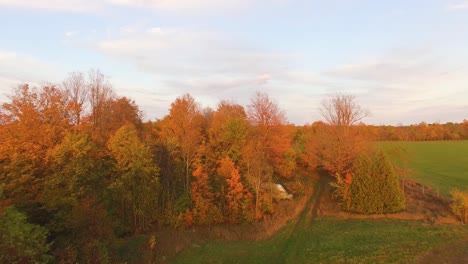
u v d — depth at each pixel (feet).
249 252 90.63
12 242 53.57
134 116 204.23
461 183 172.04
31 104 104.73
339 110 186.19
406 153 179.11
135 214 111.86
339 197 148.25
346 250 86.17
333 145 179.63
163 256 87.35
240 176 134.00
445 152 306.35
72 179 92.68
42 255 58.85
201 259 85.71
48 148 99.09
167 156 132.67
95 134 132.46
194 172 124.77
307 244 94.79
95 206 83.82
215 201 127.95
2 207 57.57
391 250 82.79
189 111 181.68
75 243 72.02
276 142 181.37
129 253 88.53
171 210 119.65
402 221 112.27
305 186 178.09
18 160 84.23
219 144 165.17
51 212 84.43
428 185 167.02
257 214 122.11
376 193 125.18
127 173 111.04
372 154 155.94
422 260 76.18
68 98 139.03
